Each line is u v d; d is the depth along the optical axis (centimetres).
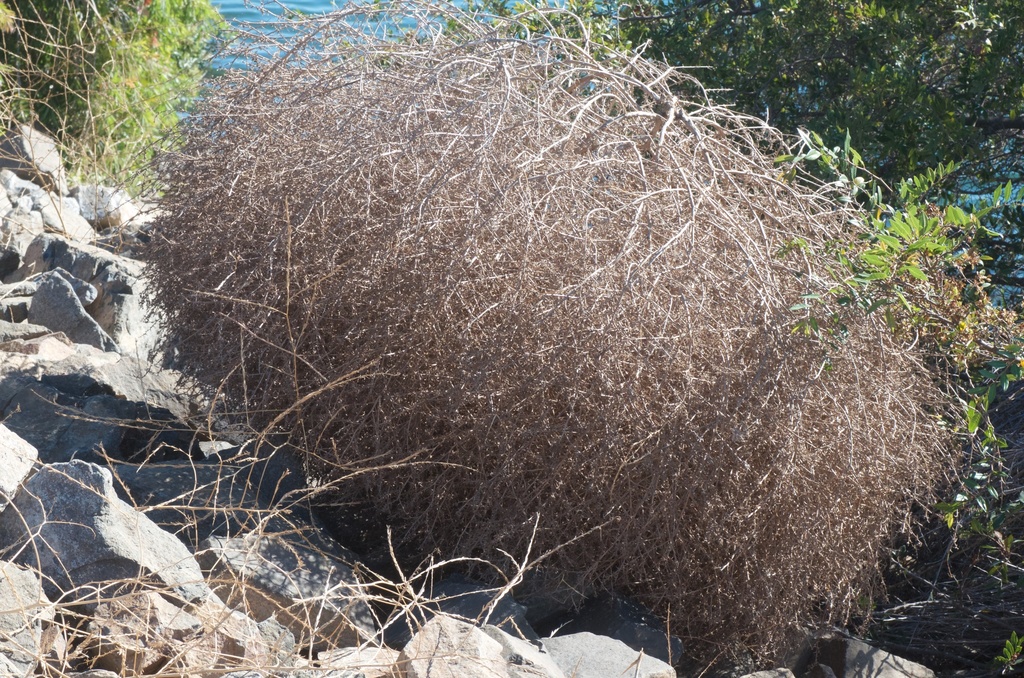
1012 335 292
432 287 261
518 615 258
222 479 288
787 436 251
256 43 356
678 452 255
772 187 292
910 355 291
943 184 443
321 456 302
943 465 318
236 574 245
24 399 354
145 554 227
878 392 270
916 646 320
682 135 296
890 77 455
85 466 237
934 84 480
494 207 257
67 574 212
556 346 248
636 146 272
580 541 274
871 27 479
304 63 344
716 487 261
